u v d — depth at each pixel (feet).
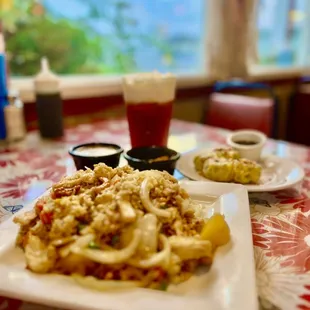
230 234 2.00
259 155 3.77
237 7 8.96
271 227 2.43
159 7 8.15
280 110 11.64
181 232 1.90
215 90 8.40
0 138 4.85
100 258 1.69
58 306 1.49
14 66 6.22
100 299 1.50
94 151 3.27
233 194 2.61
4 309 1.64
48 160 4.05
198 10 9.11
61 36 6.73
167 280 1.72
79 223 1.84
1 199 2.94
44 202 2.04
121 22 7.57
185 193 2.19
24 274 1.68
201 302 1.48
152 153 3.37
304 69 12.72
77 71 7.14
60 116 5.03
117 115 7.41
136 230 1.77
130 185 1.97
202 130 5.61
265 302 1.64
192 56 9.26
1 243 1.92
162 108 3.82
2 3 5.85
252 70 10.28
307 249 2.13
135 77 3.84
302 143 11.16
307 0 12.47
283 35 11.94
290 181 3.02
